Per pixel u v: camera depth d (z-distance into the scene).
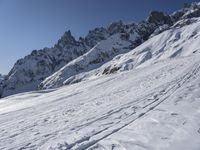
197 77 20.78
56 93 57.97
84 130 11.05
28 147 9.99
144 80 29.75
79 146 8.81
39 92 108.38
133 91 22.50
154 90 19.30
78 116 15.29
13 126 15.99
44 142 10.32
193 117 10.05
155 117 10.98
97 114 14.36
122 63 129.12
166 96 15.66
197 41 112.69
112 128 10.61
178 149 7.56
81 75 159.00
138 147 8.12
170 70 33.56
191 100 12.89
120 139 9.01
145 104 14.59
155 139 8.56
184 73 25.80
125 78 42.53
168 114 11.14
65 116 16.48
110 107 16.05
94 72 157.00
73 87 60.69
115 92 25.36
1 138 12.51
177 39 138.75
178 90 16.52
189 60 43.44
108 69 137.50
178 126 9.39
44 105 29.56
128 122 11.20
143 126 10.06
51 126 13.67
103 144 8.72
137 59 129.75
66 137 10.44
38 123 15.51
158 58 118.88
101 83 47.12
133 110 13.57
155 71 38.03
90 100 23.52
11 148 10.26
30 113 23.22
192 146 7.60
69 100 29.41
